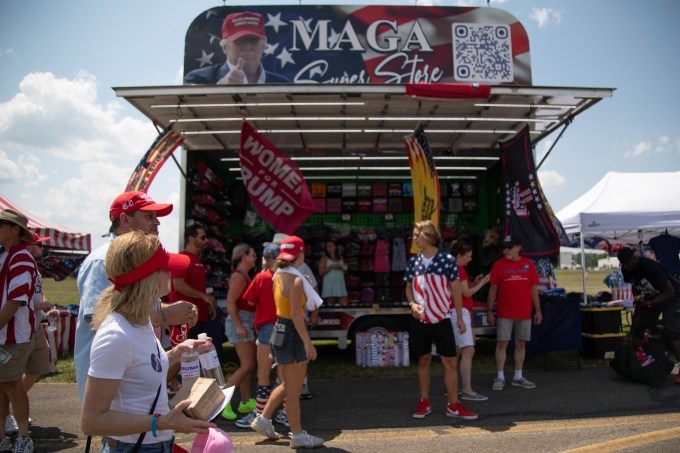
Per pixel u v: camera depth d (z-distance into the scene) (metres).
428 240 5.11
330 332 7.97
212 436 2.05
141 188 6.64
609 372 7.16
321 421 5.12
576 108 8.18
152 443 1.89
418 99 7.71
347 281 11.68
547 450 4.11
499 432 4.63
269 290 4.88
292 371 4.30
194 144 10.04
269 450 4.26
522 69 8.57
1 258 4.01
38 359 4.61
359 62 8.38
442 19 8.54
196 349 2.35
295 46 8.37
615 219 9.98
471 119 8.68
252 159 8.20
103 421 1.71
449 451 4.15
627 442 4.22
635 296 6.70
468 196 12.12
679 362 6.36
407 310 7.97
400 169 11.98
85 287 2.38
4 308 3.84
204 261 9.76
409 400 5.90
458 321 5.26
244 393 5.36
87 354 2.31
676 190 10.91
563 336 7.30
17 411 4.02
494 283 6.53
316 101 7.90
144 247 1.88
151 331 1.97
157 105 7.91
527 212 8.38
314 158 10.76
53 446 4.47
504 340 6.38
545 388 6.31
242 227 11.95
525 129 8.30
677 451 3.98
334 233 11.80
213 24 8.40
